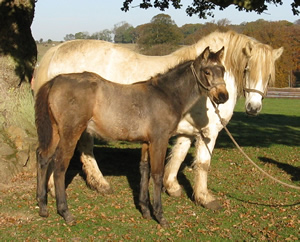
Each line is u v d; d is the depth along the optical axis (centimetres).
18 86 776
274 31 3259
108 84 479
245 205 576
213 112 566
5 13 746
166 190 623
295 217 522
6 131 727
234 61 571
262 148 1096
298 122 1811
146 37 2719
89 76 480
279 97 3070
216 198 605
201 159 575
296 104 2677
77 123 465
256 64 541
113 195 605
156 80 494
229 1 786
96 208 538
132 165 809
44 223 475
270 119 1906
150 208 544
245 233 469
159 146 476
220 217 525
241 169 820
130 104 472
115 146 1073
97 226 474
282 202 594
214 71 462
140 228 474
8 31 755
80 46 582
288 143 1226
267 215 531
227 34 588
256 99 544
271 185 695
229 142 1214
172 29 2748
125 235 450
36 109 479
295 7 888
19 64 770
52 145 486
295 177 761
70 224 473
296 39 3388
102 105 471
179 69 493
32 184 628
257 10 861
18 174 663
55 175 472
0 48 750
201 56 475
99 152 920
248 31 3266
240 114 2114
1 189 594
